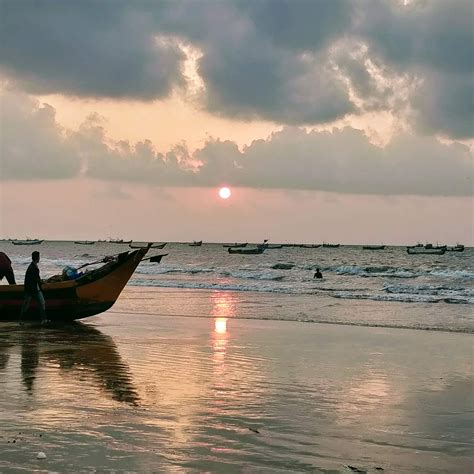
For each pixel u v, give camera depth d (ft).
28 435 23.16
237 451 21.86
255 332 56.95
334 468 20.35
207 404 28.78
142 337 52.37
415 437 24.07
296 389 32.53
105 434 23.43
